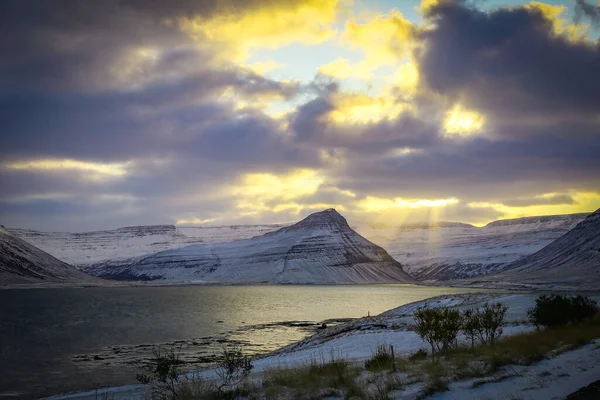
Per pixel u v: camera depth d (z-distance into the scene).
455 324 22.78
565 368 14.34
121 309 130.50
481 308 47.50
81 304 154.00
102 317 104.38
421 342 32.62
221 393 15.65
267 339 64.19
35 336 70.31
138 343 61.91
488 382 13.20
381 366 19.33
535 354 16.83
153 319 98.69
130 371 43.03
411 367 17.80
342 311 117.38
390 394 13.05
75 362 48.09
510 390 12.20
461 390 12.70
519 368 14.97
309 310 121.81
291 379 16.92
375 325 48.12
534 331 28.02
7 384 38.06
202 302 164.62
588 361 15.06
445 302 58.66
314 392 14.49
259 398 14.43
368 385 14.91
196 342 61.84
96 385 36.53
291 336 67.38
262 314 109.88
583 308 29.00
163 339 65.62
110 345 60.38
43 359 50.16
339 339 41.81
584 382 12.30
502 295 63.94
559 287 179.62
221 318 100.31
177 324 87.38
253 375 20.58
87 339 66.44
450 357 20.03
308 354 35.16
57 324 88.69
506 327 34.50
